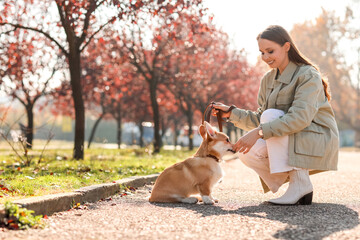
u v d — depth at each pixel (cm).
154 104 2055
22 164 957
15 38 1634
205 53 2519
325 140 458
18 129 1285
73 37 1185
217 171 497
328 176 949
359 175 981
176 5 1080
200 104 2909
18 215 352
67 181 610
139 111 3466
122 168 895
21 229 339
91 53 1948
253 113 528
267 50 482
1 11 1281
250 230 336
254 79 3041
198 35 1283
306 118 439
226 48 2784
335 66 4944
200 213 418
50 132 985
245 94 3145
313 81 455
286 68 488
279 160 455
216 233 327
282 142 454
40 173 743
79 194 479
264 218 385
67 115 3275
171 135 6419
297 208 440
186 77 2428
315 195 574
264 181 504
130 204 489
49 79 2362
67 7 1036
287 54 488
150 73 2053
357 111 5444
